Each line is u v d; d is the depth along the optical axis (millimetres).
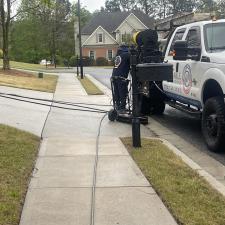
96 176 3920
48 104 8430
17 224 2916
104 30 45875
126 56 6504
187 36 6094
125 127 6242
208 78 5105
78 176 3924
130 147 4957
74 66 39812
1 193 3363
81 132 5883
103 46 46125
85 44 46188
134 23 46344
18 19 40250
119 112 6633
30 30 43031
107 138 5477
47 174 3984
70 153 4734
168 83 6703
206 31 5574
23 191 3469
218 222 2906
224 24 5621
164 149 4910
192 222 2895
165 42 7484
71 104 8578
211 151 5141
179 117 7645
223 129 4855
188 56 5613
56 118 6898
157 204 3246
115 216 3047
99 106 8703
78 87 13805
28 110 7461
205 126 5195
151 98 7586
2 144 4773
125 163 4309
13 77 15133
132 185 3666
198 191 3479
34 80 15164
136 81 4934
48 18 42250
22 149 4664
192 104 5871
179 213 3041
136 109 4965
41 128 6070
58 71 28031
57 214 3084
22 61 43812
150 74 4805
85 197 3402
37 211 3137
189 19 7105
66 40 47500
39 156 4609
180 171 4016
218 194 3434
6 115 6844
